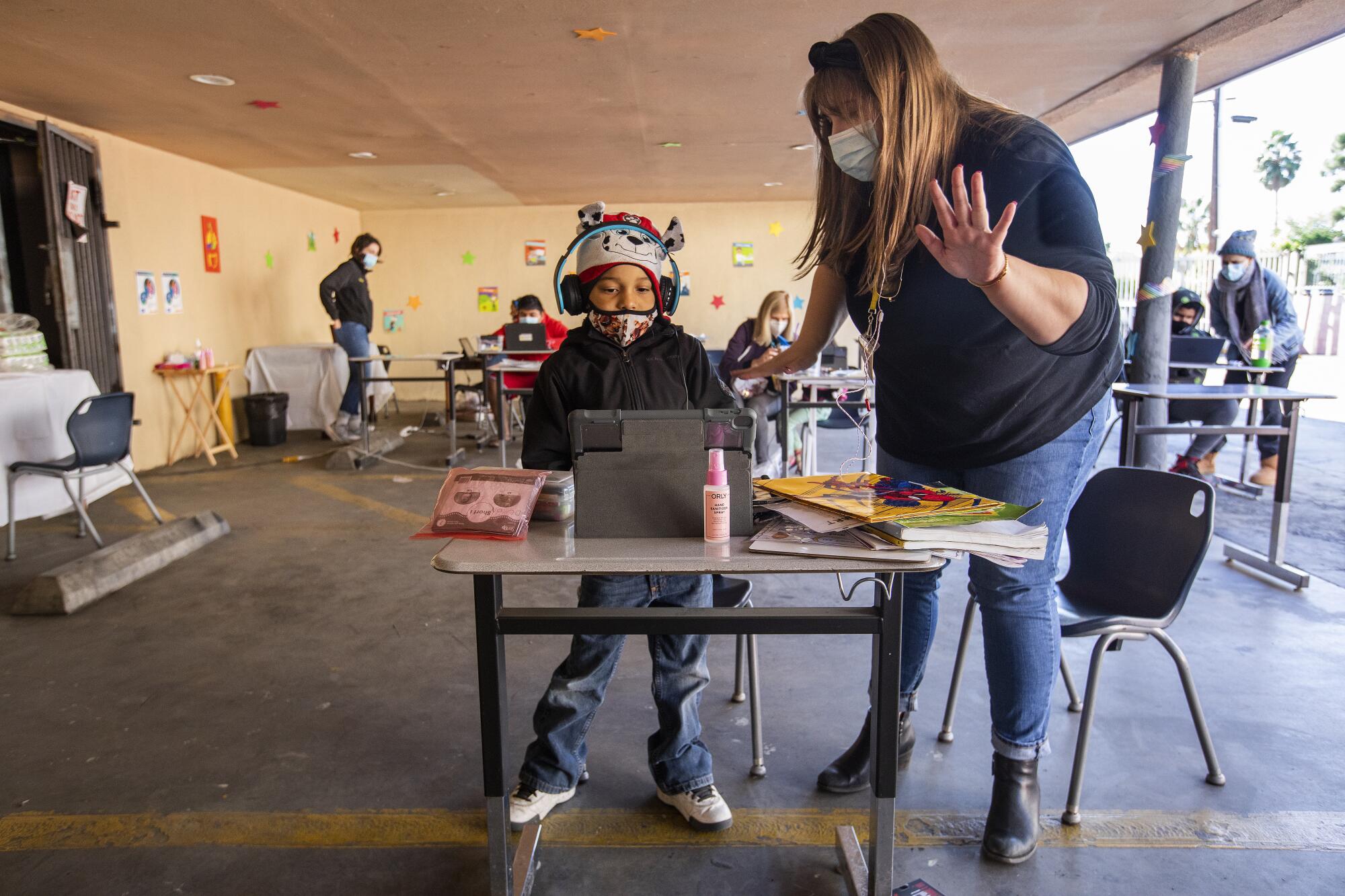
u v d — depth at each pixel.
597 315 1.68
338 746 2.21
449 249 10.29
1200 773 2.02
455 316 10.38
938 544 1.17
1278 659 2.68
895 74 1.39
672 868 1.70
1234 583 3.41
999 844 1.69
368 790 2.00
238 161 6.93
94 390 4.82
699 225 10.27
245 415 7.53
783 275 10.33
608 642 1.79
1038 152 1.41
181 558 3.88
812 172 7.92
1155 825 1.82
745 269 10.32
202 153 6.53
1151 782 1.99
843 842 1.69
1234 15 3.66
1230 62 4.46
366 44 3.93
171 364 6.29
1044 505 1.64
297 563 3.81
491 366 5.45
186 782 2.04
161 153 6.43
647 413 1.32
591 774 2.05
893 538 1.20
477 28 3.71
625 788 1.99
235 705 2.44
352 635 2.97
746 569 1.17
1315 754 2.11
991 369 1.54
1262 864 1.69
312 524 4.52
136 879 1.68
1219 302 5.27
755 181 8.52
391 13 3.51
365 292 7.70
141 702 2.46
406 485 5.52
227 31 3.72
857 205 1.61
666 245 1.76
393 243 10.30
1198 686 2.49
